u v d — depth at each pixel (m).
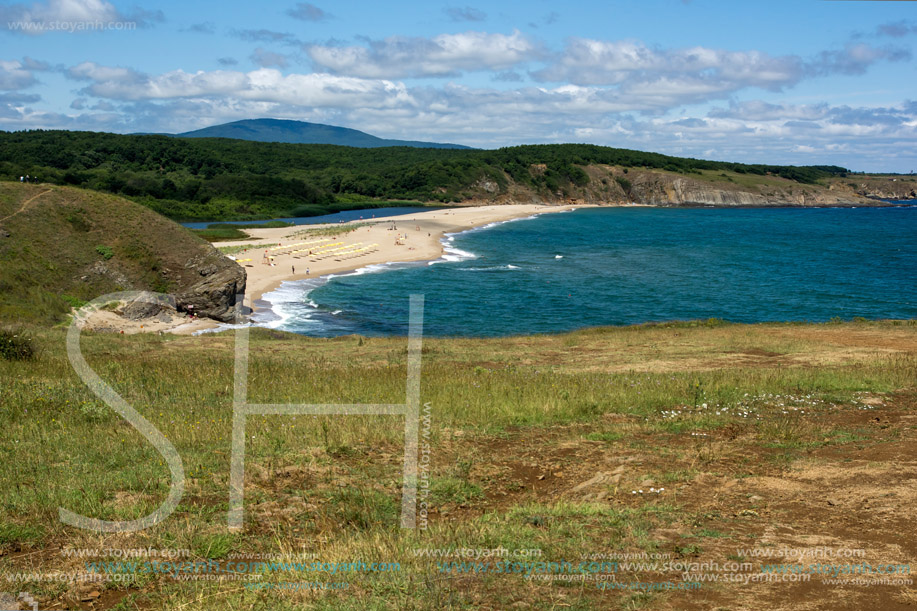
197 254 38.38
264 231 83.62
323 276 54.81
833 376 15.38
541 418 11.16
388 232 85.81
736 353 21.41
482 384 14.14
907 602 4.55
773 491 7.26
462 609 4.48
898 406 12.51
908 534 5.85
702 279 59.62
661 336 26.80
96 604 4.66
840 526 6.13
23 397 10.81
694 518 6.39
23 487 6.71
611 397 12.85
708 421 11.04
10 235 34.41
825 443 9.60
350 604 4.55
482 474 8.09
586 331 31.61
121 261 36.59
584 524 6.24
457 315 42.16
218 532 5.84
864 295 51.53
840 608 4.48
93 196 40.00
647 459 8.74
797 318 42.41
